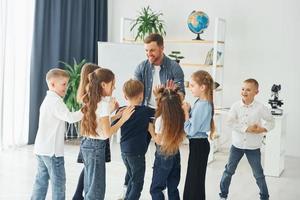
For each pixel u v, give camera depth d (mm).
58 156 3182
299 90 6012
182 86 3646
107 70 3164
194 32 6098
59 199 3205
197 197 3246
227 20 6383
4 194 3871
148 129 3369
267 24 6145
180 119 3176
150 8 6922
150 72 3693
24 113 6043
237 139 3730
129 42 6188
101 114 3068
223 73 6359
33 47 6000
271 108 5102
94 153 3111
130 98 3342
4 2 5484
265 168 4930
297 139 6047
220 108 5855
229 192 4203
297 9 5953
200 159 3240
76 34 6688
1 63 5527
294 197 4109
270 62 6164
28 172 4613
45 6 6109
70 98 5863
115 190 4141
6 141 5746
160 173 3270
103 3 7070
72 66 6625
